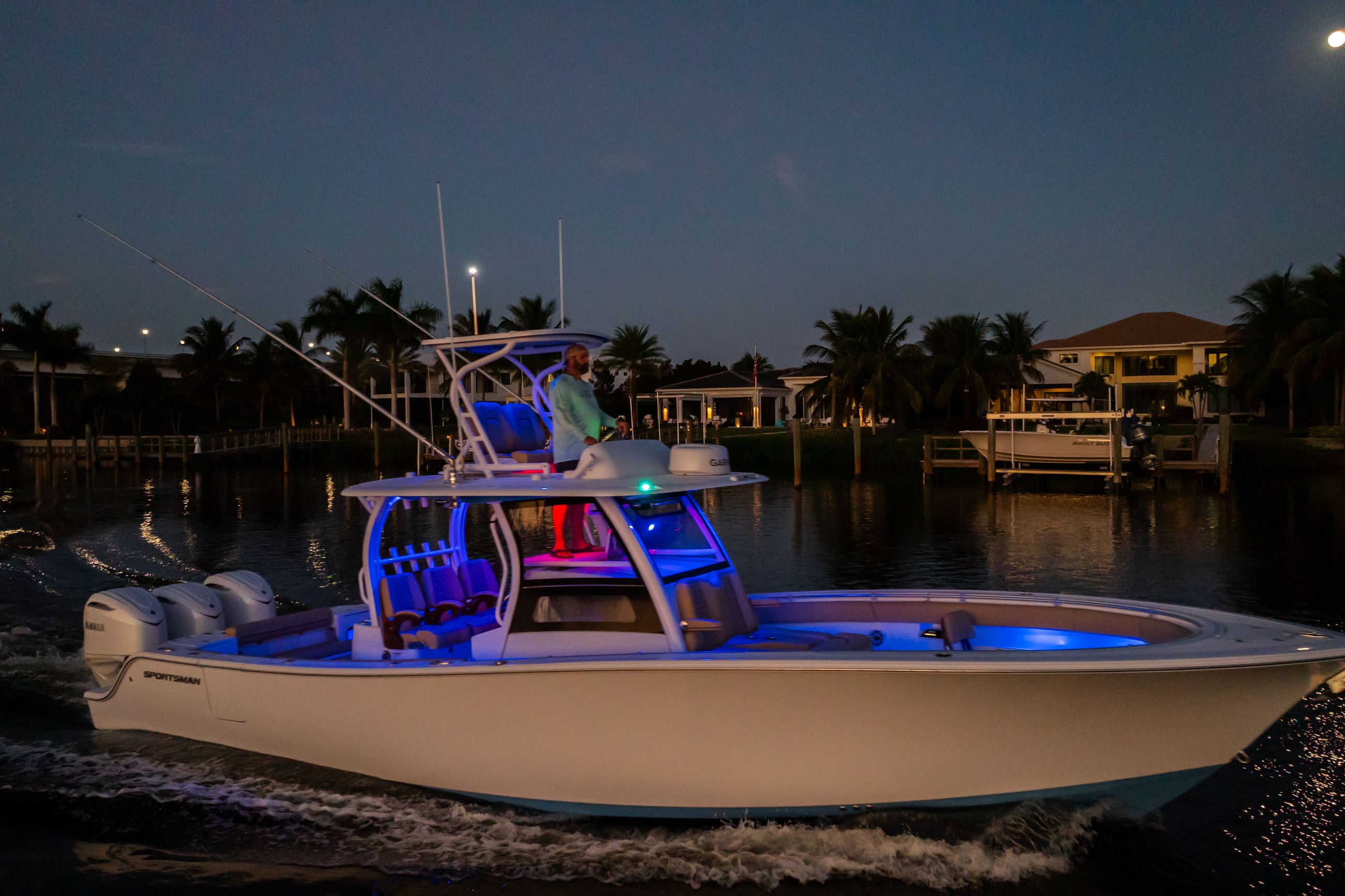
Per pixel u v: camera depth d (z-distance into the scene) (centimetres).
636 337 5662
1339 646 438
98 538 2003
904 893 445
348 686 523
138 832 509
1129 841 491
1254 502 2419
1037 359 4678
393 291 5500
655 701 463
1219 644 451
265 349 5953
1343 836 514
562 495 485
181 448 5050
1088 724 442
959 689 439
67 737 645
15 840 504
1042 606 581
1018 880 454
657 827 496
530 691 480
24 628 1065
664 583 495
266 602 691
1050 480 3173
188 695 590
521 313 5297
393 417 568
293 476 4312
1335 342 3794
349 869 471
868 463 4047
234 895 453
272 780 552
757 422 5612
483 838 492
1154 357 5578
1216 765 451
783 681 448
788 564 1574
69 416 6144
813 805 471
